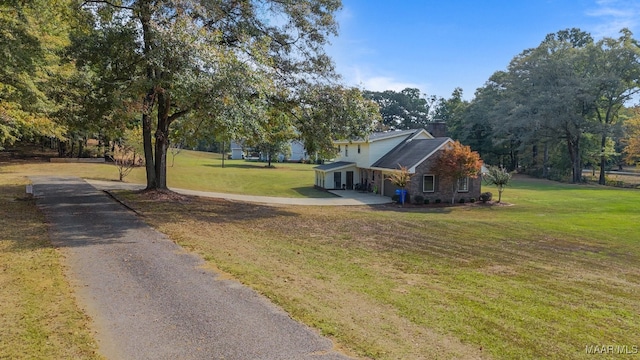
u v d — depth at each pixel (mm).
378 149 31891
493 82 55406
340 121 17328
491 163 57812
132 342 4516
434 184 26172
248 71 13359
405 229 14070
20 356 4105
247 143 18734
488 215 20188
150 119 17797
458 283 7551
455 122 64062
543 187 37531
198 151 90625
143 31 14078
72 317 5094
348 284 7012
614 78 40062
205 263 7672
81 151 43875
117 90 14117
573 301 6734
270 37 16312
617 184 42188
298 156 71625
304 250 9734
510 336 5090
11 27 13438
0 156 41094
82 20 14430
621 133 40844
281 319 5219
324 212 18719
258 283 6621
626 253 11117
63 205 14039
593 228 15281
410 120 92375
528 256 10375
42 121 21562
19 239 8898
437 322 5426
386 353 4410
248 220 14008
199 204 16703
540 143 50031
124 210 13523
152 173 18109
